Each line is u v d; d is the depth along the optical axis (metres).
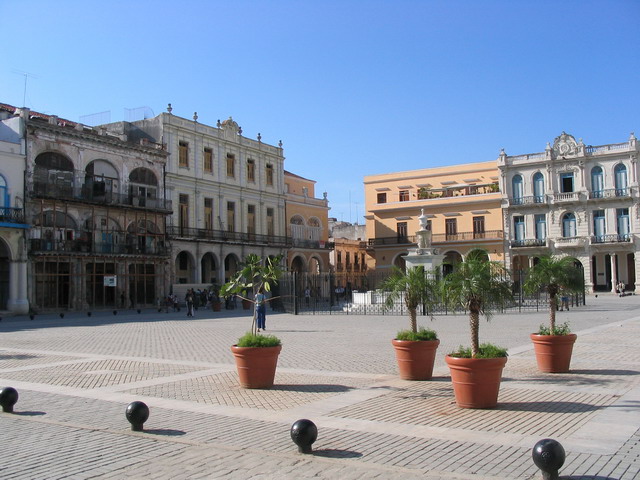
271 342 11.22
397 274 13.10
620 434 7.55
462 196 64.19
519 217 62.50
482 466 6.37
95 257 42.72
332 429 8.01
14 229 38.09
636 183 57.59
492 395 9.06
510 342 17.89
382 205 68.00
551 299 13.20
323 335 21.47
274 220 62.31
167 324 28.78
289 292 39.91
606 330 21.19
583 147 59.84
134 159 46.91
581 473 6.13
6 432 8.10
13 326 28.33
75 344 19.31
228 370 13.38
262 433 7.88
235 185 57.25
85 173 43.06
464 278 10.02
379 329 23.86
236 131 58.06
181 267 51.41
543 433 7.67
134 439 7.66
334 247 72.12
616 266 60.12
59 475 6.32
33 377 12.56
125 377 12.48
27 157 39.31
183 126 52.03
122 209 44.91
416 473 6.15
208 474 6.27
